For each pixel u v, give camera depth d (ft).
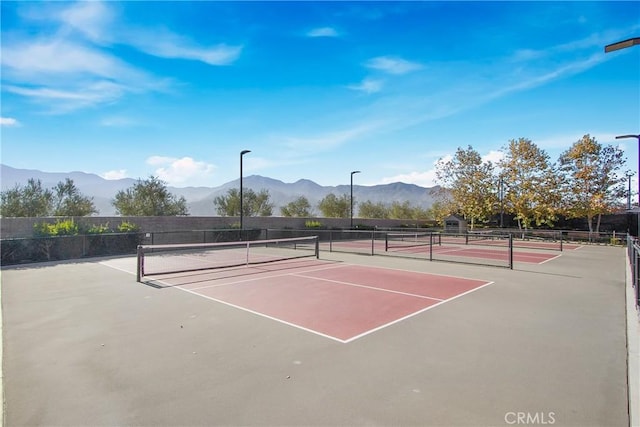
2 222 56.59
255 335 20.31
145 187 90.22
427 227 137.59
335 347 18.45
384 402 12.97
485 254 66.13
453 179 129.39
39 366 16.16
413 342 19.17
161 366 16.12
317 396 13.39
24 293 31.60
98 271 44.04
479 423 11.65
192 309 25.98
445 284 35.68
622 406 12.69
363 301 28.37
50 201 72.59
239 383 14.47
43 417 12.03
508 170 116.78
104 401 13.07
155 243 73.61
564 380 14.73
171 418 11.94
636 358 16.61
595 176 99.86
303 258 58.08
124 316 24.25
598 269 46.98
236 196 112.88
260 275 40.96
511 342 19.21
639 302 24.90
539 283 36.55
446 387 14.11
